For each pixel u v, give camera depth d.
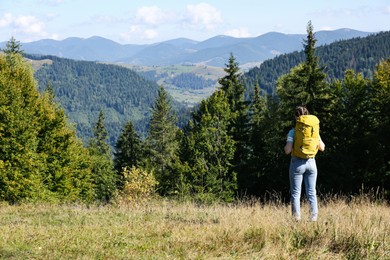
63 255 5.18
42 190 25.55
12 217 10.14
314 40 34.00
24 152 24.52
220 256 4.94
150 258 4.92
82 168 37.56
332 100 34.31
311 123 6.23
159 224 7.47
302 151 6.25
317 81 33.53
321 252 4.79
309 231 5.46
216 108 36.91
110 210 10.87
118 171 58.75
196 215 8.88
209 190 33.59
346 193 31.94
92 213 10.32
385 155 31.58
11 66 32.81
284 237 5.32
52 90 42.22
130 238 6.21
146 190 15.95
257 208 8.28
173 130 57.66
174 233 6.35
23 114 25.47
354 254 4.68
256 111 46.41
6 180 23.36
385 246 4.85
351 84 34.44
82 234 6.64
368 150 33.03
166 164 54.91
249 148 39.56
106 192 53.34
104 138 67.00
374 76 35.16
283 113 36.38
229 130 38.97
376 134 31.45
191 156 36.22
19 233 6.82
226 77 41.72
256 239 5.50
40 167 26.33
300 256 4.76
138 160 58.31
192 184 34.62
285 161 35.94
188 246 5.43
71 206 12.90
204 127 36.03
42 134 28.89
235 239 5.61
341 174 32.44
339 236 5.19
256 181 37.97
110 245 5.73
